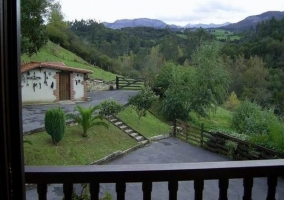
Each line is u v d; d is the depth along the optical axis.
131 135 11.23
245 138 9.40
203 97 14.70
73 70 15.59
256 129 10.52
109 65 26.28
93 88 20.05
